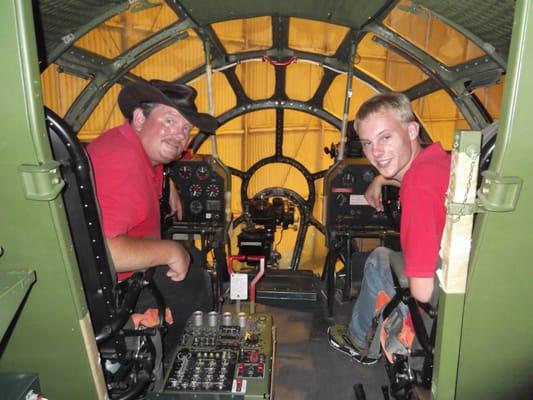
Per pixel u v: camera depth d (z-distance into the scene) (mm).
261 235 4941
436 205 1798
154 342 2262
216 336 2527
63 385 1723
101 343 1939
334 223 4121
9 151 1273
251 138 6141
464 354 1598
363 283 2715
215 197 4305
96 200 1701
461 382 1672
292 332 3635
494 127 1604
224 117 4945
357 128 2176
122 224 2062
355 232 3914
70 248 1447
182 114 2525
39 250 1407
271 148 6215
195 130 4859
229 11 3715
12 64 1193
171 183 3527
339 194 4047
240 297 2848
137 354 2088
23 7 1164
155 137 2564
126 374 2084
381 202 3154
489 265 1416
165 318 2379
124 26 4059
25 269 1432
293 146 6195
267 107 4934
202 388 2121
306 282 4434
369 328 2611
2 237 1385
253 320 2680
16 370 1693
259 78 4805
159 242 2205
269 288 4273
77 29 3143
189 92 2604
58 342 1609
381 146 2086
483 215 1355
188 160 4234
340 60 4434
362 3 3359
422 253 1776
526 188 1297
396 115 2070
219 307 4008
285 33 4188
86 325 1589
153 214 2506
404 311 2115
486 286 1455
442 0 3031
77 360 1651
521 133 1229
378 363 3154
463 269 1405
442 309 1482
